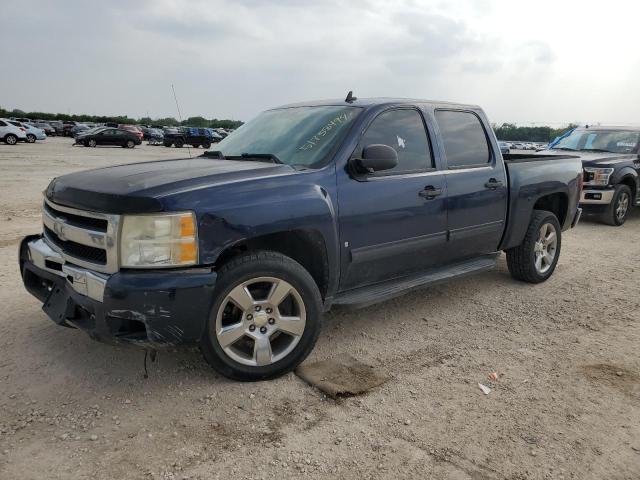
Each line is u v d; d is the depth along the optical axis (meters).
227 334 3.26
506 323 4.64
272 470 2.59
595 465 2.69
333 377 3.52
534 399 3.33
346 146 3.85
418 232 4.28
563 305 5.15
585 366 3.82
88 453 2.67
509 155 6.77
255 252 3.33
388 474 2.58
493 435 2.93
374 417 3.07
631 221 10.38
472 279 5.94
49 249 3.51
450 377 3.60
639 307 5.15
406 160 4.28
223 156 4.23
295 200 3.40
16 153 24.64
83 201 3.16
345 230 3.75
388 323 4.57
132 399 3.18
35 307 4.59
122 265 2.99
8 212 9.07
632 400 3.35
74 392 3.24
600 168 9.45
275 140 4.18
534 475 2.60
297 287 3.41
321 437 2.87
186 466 2.60
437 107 4.70
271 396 3.26
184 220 2.99
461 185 4.62
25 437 2.79
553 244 5.88
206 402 3.16
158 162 4.07
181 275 2.98
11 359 3.63
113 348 3.83
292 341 3.48
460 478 2.56
